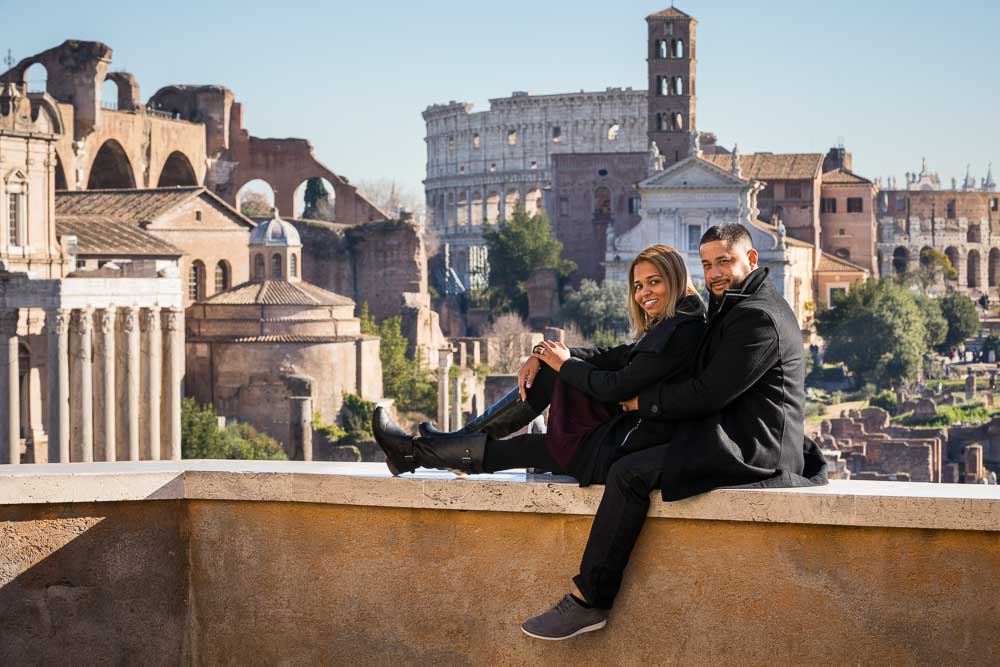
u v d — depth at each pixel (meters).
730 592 7.83
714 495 7.77
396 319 121.12
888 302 164.00
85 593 8.59
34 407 81.44
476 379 130.00
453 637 8.27
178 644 8.73
